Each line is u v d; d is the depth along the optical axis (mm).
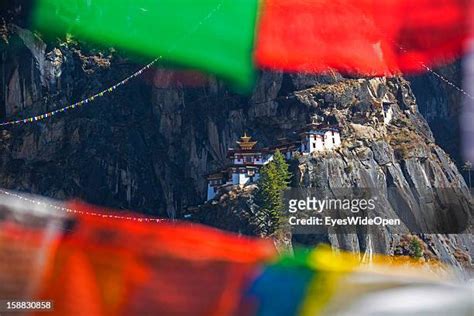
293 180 56375
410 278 14789
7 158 70000
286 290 15328
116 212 68188
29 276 15844
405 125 72312
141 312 15680
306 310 14805
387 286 14625
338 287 14930
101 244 17969
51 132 72688
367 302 14078
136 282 16078
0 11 73312
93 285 16062
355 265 18688
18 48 73375
